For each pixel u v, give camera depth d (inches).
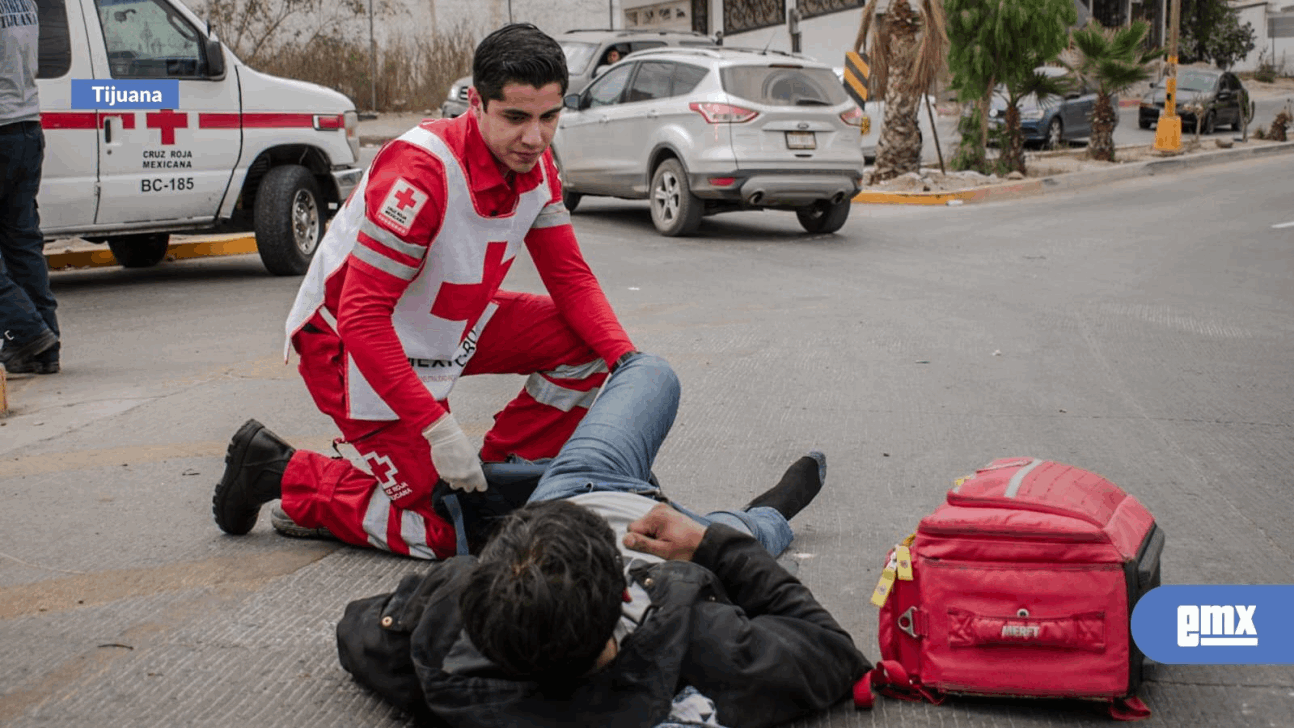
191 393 233.5
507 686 94.7
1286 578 140.1
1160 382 240.2
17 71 242.7
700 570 104.8
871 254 434.3
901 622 110.6
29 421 214.8
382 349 127.8
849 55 679.7
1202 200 603.8
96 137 333.4
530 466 137.3
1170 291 350.6
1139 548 108.7
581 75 681.6
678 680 99.8
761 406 222.1
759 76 463.5
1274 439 199.8
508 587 84.8
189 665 120.6
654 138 481.7
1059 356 264.1
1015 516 108.0
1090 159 811.4
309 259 398.3
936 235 489.4
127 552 150.7
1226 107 1119.6
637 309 323.9
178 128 352.2
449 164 127.8
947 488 174.9
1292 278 372.5
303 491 148.7
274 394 232.5
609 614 86.2
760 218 554.3
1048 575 105.3
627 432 125.5
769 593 108.2
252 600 135.8
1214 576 140.6
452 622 102.4
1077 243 459.5
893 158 677.9
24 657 122.3
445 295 134.0
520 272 388.2
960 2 696.4
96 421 213.9
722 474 181.5
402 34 977.5
